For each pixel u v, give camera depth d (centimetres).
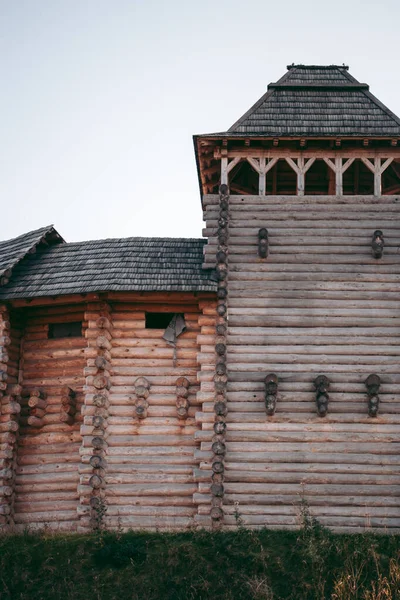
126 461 2458
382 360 2453
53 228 2842
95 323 2558
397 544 2202
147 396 2517
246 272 2547
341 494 2344
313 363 2456
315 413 2416
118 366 2562
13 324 2655
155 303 2603
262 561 2092
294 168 2653
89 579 2078
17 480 2533
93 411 2480
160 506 2414
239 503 2344
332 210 2598
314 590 2016
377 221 2583
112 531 2334
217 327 2480
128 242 2753
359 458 2369
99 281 2534
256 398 2430
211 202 2631
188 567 2097
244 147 2681
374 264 2548
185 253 2678
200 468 2394
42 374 2631
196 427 2491
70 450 2536
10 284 2606
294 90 2839
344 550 2150
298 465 2369
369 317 2497
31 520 2480
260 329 2488
